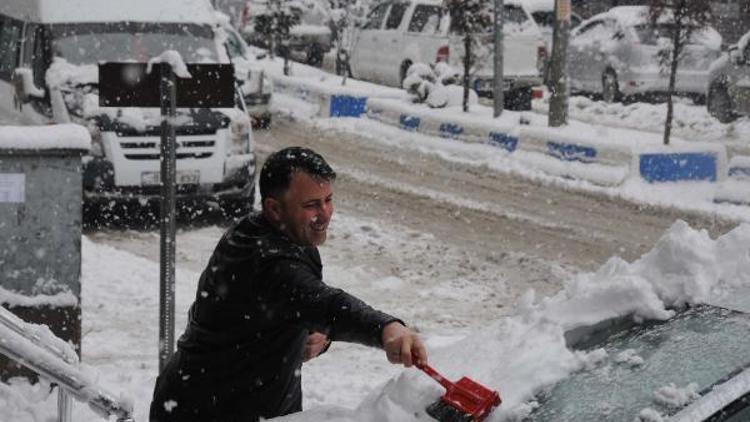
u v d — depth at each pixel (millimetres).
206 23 14031
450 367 3369
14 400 6047
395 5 25234
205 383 3762
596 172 15578
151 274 10453
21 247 6594
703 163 15508
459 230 13211
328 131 20766
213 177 12820
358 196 15188
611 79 24094
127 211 13297
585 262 11750
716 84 21297
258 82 19438
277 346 3658
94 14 13617
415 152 18656
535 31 23375
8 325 5160
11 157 6504
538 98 25188
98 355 8055
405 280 10922
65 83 12797
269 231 3668
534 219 13766
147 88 6711
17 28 13930
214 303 3676
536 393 3119
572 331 3451
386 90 22125
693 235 3596
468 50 20094
